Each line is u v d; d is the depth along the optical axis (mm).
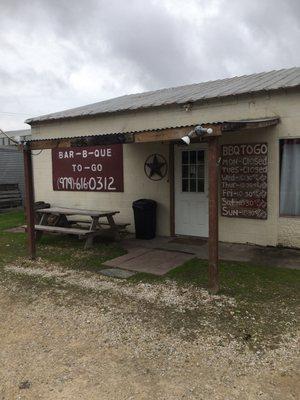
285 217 7547
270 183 7621
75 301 5156
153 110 9188
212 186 5250
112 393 3139
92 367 3527
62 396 3115
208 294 5258
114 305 4965
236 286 5559
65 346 3934
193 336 4066
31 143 7121
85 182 10836
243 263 6703
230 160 8055
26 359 3701
